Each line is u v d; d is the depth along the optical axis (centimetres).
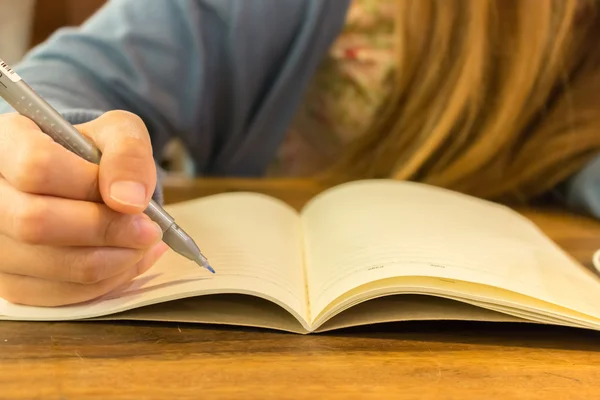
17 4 110
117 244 29
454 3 71
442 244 38
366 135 81
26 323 30
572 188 68
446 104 71
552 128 70
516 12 68
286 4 75
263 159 85
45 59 61
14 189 27
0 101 41
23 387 24
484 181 71
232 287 30
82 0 128
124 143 27
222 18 71
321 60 83
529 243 42
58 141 28
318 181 77
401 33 76
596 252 47
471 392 25
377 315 31
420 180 73
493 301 30
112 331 30
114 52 64
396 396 25
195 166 84
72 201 27
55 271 29
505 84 69
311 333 30
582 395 25
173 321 31
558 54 69
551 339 31
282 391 25
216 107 77
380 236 39
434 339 31
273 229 45
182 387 24
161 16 68
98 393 24
